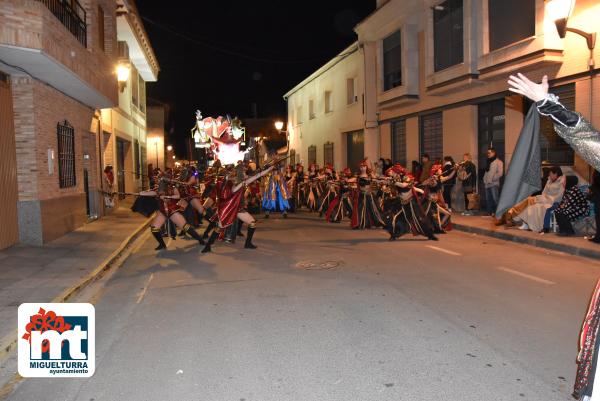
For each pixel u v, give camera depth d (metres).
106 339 5.57
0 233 10.32
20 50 8.98
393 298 6.79
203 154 22.44
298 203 21.95
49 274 8.56
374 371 4.51
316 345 5.16
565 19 10.39
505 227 12.68
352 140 27.69
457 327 5.61
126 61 21.00
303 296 7.01
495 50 15.06
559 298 6.71
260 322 5.93
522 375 4.38
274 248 11.12
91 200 16.75
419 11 19.95
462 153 17.67
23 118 10.95
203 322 5.99
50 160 11.90
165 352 5.09
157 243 12.67
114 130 20.09
